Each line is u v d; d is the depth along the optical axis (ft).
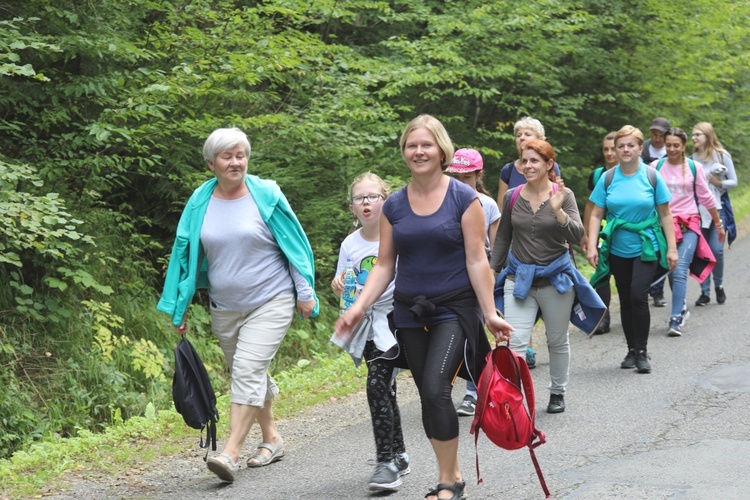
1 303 32.17
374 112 40.19
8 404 29.37
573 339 34.65
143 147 33.45
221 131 19.48
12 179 28.19
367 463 20.33
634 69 61.98
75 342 32.65
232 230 19.57
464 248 16.11
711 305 39.58
